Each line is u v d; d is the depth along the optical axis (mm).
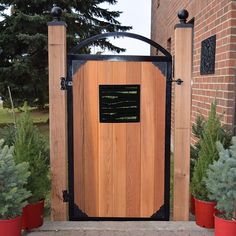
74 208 3863
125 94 3746
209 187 3207
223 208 3184
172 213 4195
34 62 12859
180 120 3742
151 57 3709
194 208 3865
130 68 3717
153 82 3742
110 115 3775
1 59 12969
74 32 13508
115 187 3867
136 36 3715
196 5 5961
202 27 5492
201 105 5426
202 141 3734
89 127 3785
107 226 3688
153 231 3568
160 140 3824
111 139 3807
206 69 5145
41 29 12500
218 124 3695
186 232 3543
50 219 3867
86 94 3740
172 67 3750
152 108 3779
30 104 13234
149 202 3893
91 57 3693
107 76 3719
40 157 3607
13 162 3133
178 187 3812
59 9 3686
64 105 3682
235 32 4168
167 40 10148
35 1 12484
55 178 3758
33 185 3504
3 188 3039
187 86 3709
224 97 4312
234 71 4195
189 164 3785
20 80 12797
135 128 3803
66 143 3754
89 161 3828
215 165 3143
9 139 4031
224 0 4379
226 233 3135
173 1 8992
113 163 3840
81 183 3848
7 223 3061
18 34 12164
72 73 3707
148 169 3857
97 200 3877
